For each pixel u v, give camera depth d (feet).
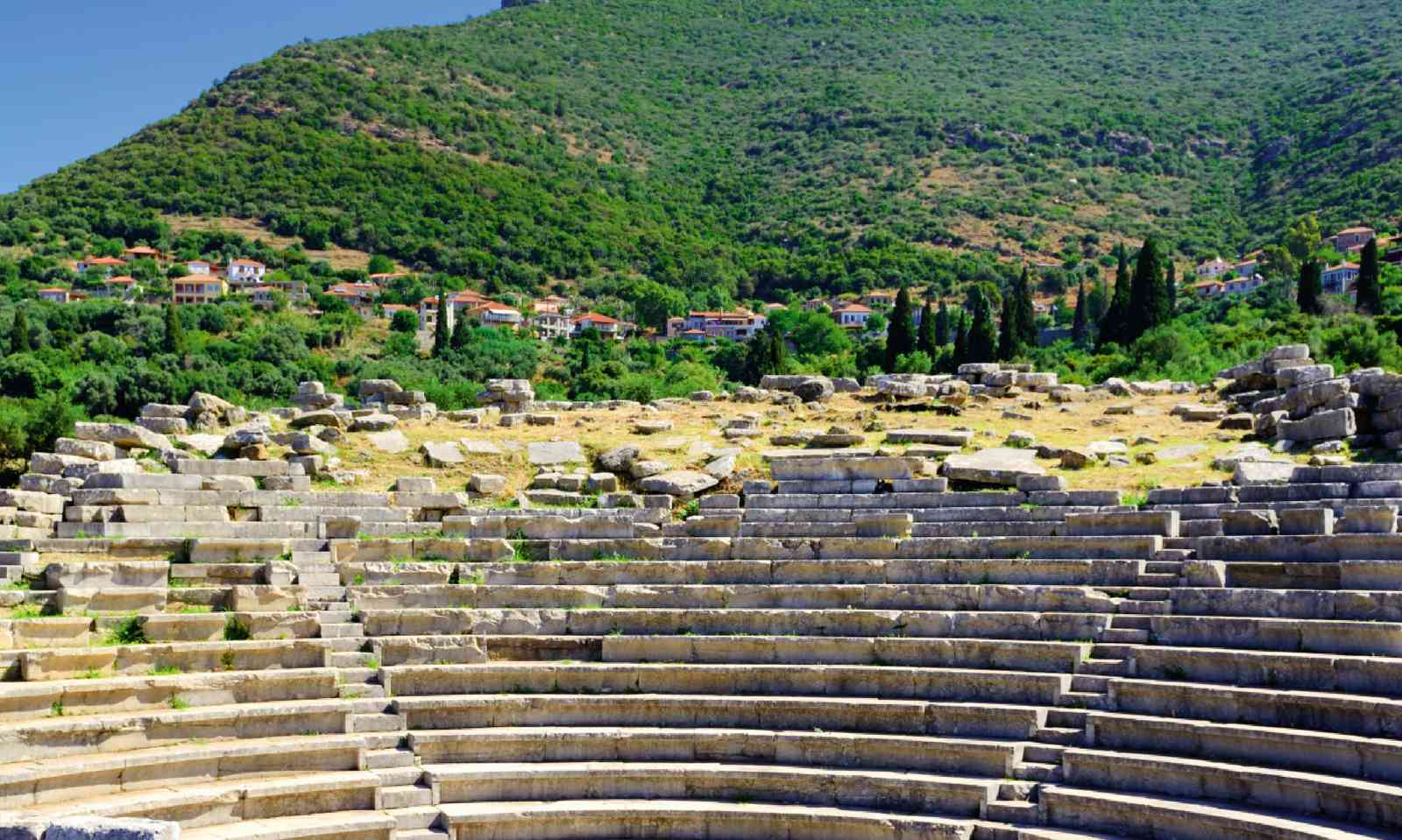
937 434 125.29
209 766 79.30
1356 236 597.52
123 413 303.48
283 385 373.20
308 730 85.15
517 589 100.07
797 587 97.04
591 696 90.07
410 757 85.10
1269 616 82.28
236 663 89.04
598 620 97.45
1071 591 89.76
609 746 86.94
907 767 83.41
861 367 320.70
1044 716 82.94
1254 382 137.59
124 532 102.53
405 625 96.58
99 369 360.89
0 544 96.73
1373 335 198.18
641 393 276.62
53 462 113.39
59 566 92.22
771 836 81.10
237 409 132.26
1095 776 78.33
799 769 83.76
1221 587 86.48
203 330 497.87
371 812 80.48
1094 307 484.74
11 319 445.37
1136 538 92.22
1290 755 73.72
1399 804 67.10
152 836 53.52
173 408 128.47
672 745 86.99
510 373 407.23
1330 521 86.79
